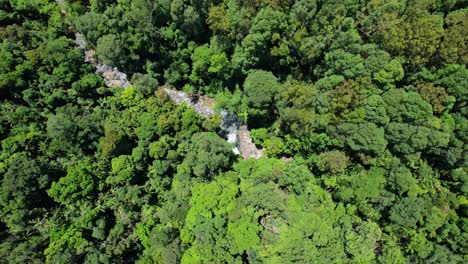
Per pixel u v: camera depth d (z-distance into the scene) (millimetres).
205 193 36062
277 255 32250
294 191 37781
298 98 40062
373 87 39125
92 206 42000
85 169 41719
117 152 44094
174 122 44594
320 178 41906
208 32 48031
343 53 39219
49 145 42906
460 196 39781
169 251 36062
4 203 38281
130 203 43031
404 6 40406
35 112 45156
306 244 32188
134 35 46844
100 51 46719
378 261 37469
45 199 41500
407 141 38344
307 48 41406
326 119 39625
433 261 37000
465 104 38750
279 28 41719
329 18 39969
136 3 44719
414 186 38281
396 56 40156
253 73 44344
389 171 39281
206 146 41000
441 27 38031
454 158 39031
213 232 34438
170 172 44781
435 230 38812
